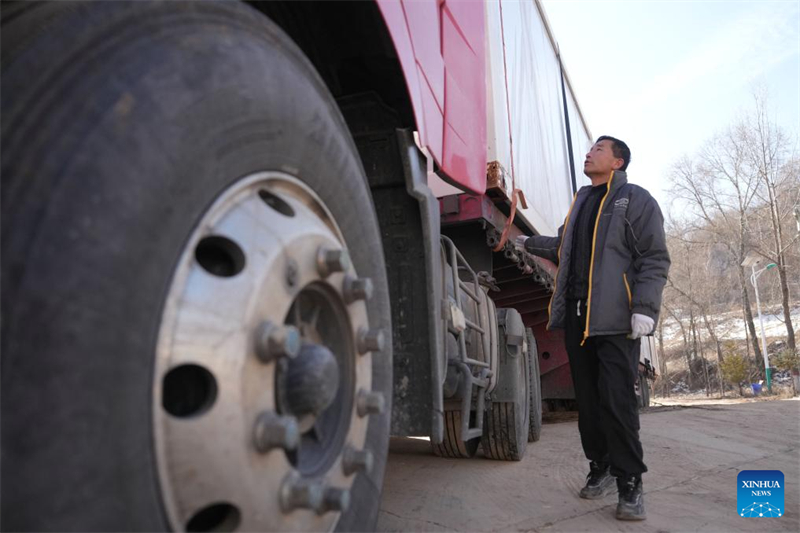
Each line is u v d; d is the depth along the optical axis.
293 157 1.40
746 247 38.41
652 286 3.02
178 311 1.00
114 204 0.87
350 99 2.15
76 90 0.91
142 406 0.90
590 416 3.38
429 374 2.14
